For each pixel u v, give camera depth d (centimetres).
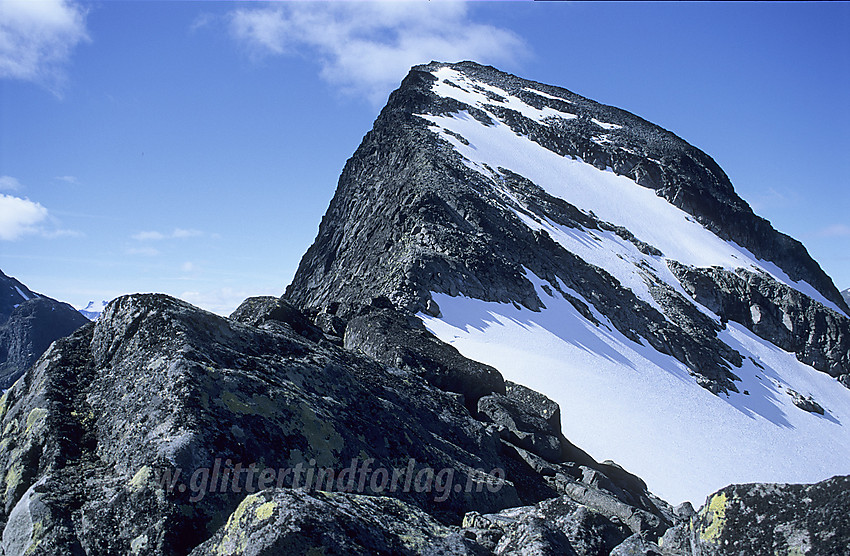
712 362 7938
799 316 10300
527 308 6850
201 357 1290
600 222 10362
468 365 2553
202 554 884
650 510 2167
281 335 1582
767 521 894
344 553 840
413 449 1456
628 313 7906
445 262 6750
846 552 823
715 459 5519
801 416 7762
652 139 14025
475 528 1105
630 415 5662
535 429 2312
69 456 1193
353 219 9212
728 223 12469
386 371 1847
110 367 1375
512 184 9900
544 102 14712
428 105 12194
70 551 1013
